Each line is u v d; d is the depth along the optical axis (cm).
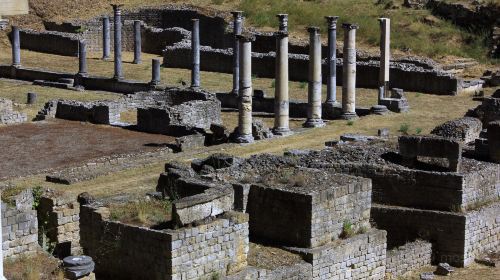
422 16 9112
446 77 7531
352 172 3869
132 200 3288
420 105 7075
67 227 3347
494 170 3875
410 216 3731
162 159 5384
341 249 3278
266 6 9938
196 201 2909
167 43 9775
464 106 7038
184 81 8238
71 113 6625
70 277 2714
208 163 4206
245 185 3378
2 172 5044
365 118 6606
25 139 5966
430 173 3744
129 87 7975
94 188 4612
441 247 3694
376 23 9075
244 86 5850
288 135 6047
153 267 2852
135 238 2891
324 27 9269
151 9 10375
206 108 6475
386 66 6962
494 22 8838
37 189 3519
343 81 6625
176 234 2802
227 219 2934
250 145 5775
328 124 6431
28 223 2888
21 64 9094
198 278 2862
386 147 4147
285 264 3123
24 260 2844
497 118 5250
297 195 3253
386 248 3669
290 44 8894
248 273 2952
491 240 3822
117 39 8062
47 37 9819
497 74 7844
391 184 3812
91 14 10562
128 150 5650
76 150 5656
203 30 9994
